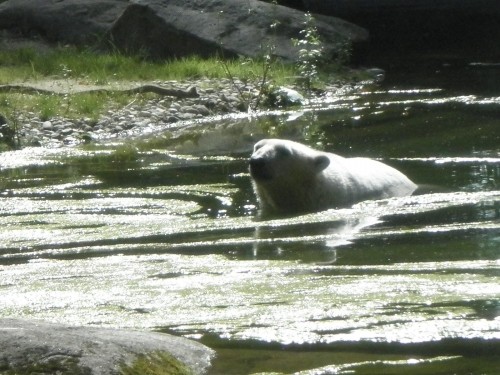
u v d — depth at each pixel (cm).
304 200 3033
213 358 1673
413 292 2027
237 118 5138
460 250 2400
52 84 5778
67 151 4356
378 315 1877
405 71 6506
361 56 7075
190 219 2959
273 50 6362
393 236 2606
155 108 5234
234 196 3269
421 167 3556
